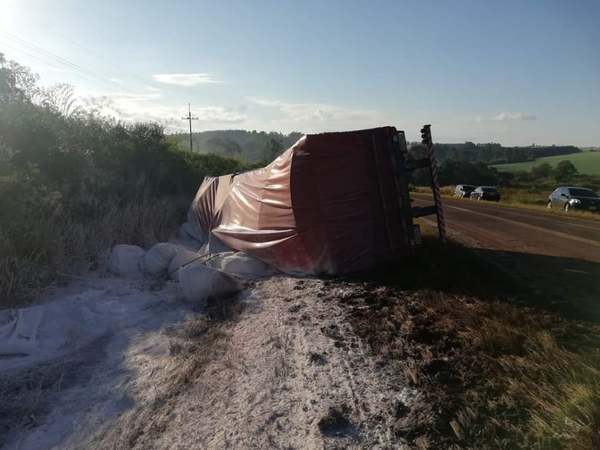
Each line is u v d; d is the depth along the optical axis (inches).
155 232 506.3
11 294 296.5
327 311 259.1
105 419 178.2
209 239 458.6
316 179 339.9
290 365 199.3
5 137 468.4
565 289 284.7
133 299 311.0
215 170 1101.1
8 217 341.4
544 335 195.2
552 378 164.1
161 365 216.1
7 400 193.9
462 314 231.6
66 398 195.0
